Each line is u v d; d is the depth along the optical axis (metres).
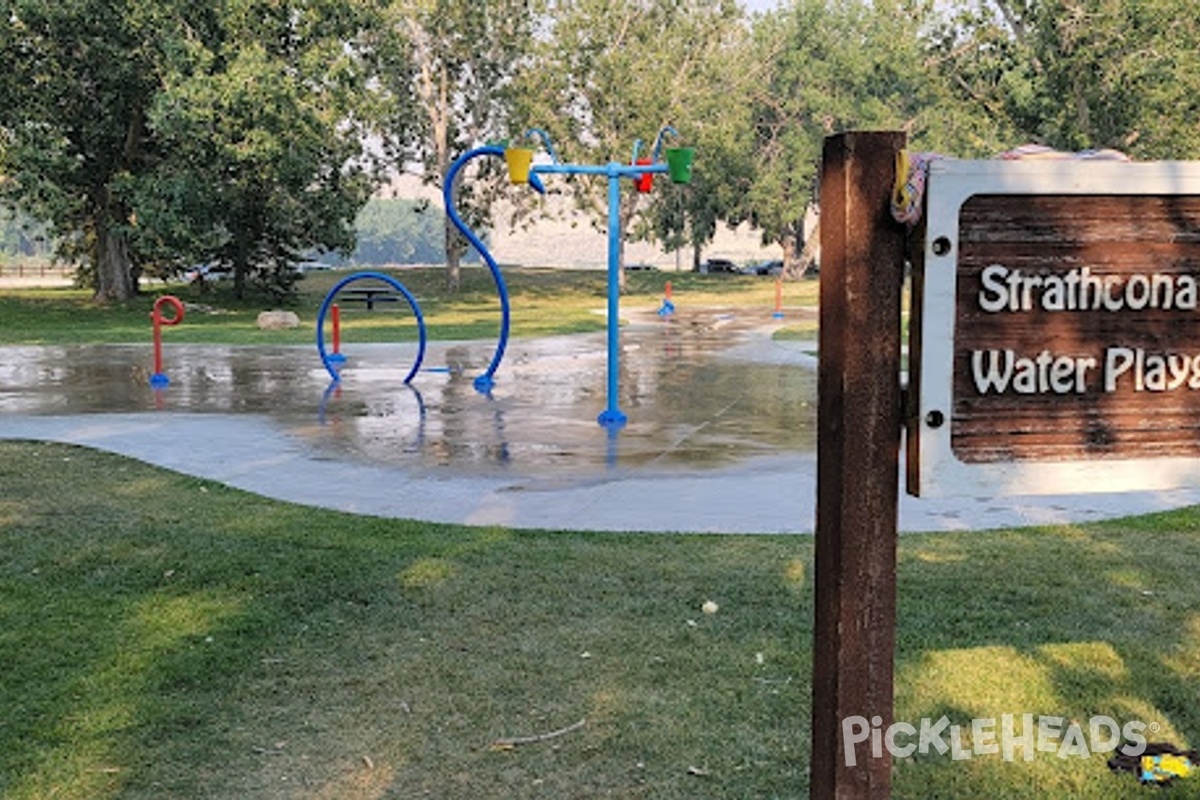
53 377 15.44
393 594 5.11
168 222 30.58
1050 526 6.44
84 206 35.84
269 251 39.28
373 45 37.69
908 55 37.03
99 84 31.84
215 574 5.40
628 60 44.03
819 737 2.16
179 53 28.88
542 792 3.29
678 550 5.88
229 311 35.41
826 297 2.07
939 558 5.71
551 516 6.80
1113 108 30.56
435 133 47.09
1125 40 29.12
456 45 45.00
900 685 4.05
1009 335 2.18
